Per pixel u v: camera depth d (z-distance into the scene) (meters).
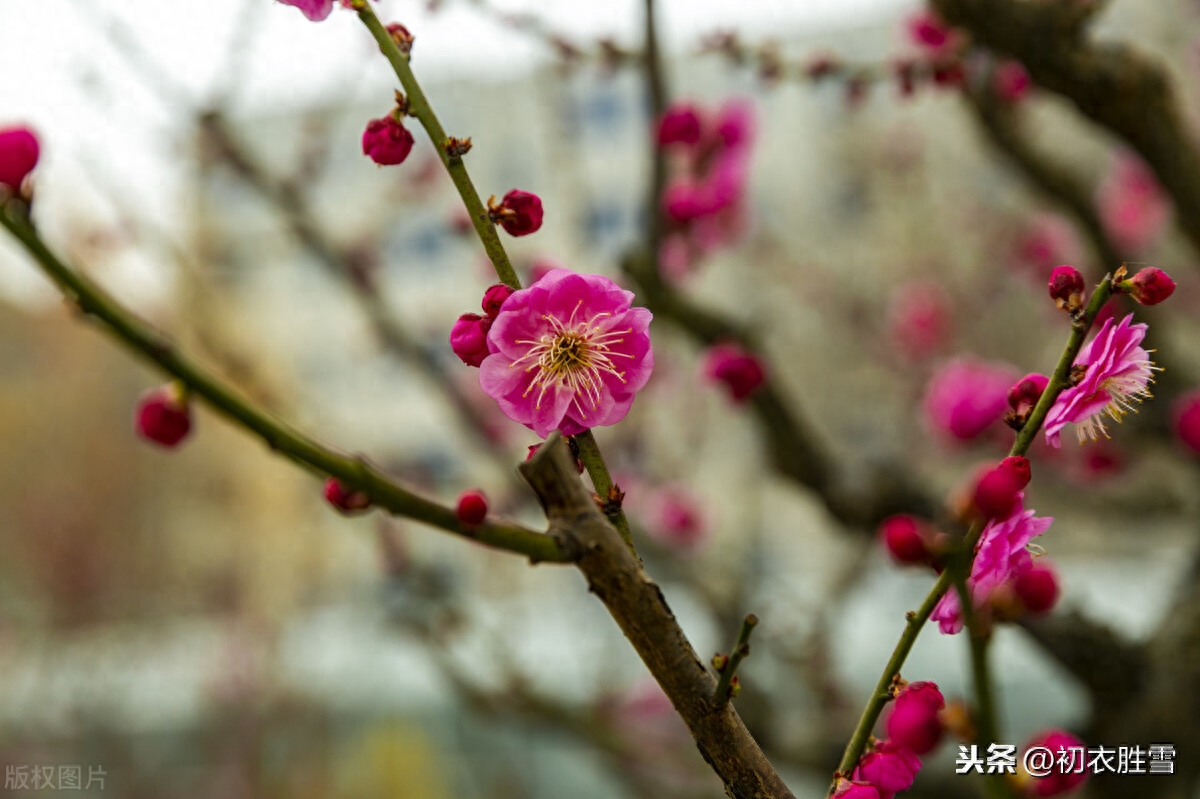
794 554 12.91
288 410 4.21
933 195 10.59
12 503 16.62
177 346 0.92
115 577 16.33
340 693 10.63
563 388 1.34
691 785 4.39
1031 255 6.61
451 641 4.50
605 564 1.00
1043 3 2.70
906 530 1.03
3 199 0.86
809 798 5.07
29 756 10.55
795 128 15.23
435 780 9.73
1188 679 2.94
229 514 16.27
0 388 18.50
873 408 10.43
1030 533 1.05
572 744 5.11
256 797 10.50
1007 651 6.63
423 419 16.20
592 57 3.10
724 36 3.39
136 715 10.87
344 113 4.04
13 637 13.63
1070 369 1.17
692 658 1.04
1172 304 6.61
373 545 4.52
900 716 1.05
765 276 10.57
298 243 4.30
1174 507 4.41
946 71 3.37
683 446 5.98
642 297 3.47
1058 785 0.98
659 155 3.01
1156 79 2.75
